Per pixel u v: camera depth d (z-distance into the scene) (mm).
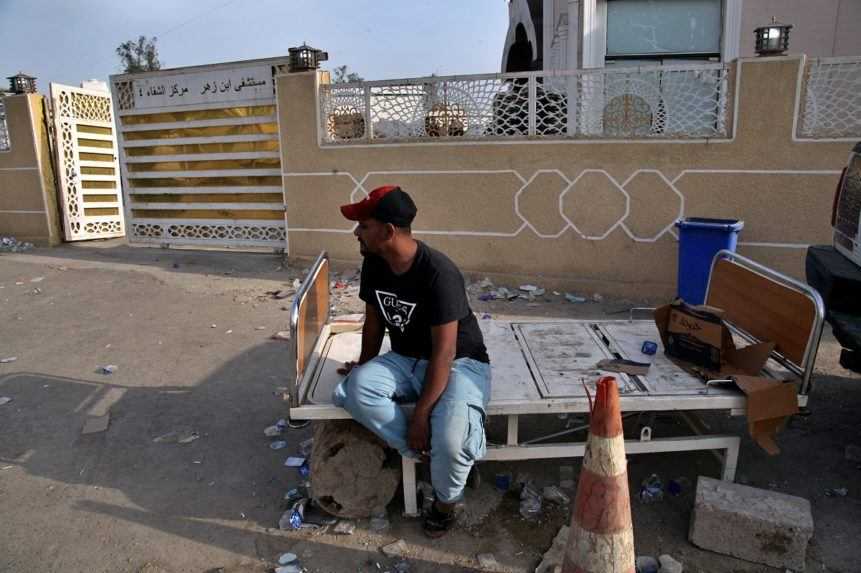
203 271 8234
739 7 7828
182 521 3131
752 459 3605
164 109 8875
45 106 10523
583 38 8133
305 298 3309
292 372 3016
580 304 6566
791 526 2707
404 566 2787
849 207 3961
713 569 2754
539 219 6883
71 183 10852
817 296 2994
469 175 7027
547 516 3125
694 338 3354
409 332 3018
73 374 4965
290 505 3232
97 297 7199
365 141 7402
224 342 5633
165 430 4039
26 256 9820
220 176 8820
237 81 8383
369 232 2822
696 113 6453
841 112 6000
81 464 3662
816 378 4648
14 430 4066
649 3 8109
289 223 8109
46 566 2820
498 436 3832
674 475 3447
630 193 6555
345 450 3049
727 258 4000
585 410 3020
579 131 6625
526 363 3492
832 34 7789
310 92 7547
